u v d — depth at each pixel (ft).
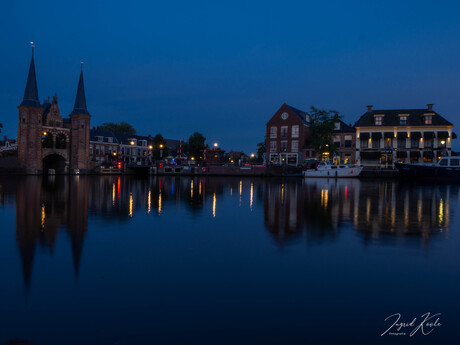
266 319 13.88
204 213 43.06
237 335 12.67
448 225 34.14
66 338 12.38
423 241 26.89
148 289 16.83
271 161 223.30
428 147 196.54
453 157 146.20
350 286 17.24
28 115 207.10
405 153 198.90
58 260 21.54
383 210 46.29
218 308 14.82
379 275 18.84
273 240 27.35
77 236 28.60
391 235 29.19
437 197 67.56
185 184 118.21
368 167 196.65
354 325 13.43
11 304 15.06
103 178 169.89
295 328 13.17
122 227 32.86
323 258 22.08
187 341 12.25
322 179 167.12
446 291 16.62
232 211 44.86
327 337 12.57
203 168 214.48
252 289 16.87
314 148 207.62
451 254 23.03
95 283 17.57
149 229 31.89
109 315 14.14
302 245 25.66
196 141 305.73
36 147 210.18
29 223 34.55
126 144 315.37
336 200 60.29
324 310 14.65
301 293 16.39
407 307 14.92
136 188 92.99
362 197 66.90
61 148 232.73
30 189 82.89
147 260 21.67
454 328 13.23
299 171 192.13
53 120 221.87
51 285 17.25
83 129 229.25
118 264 20.81
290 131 219.00
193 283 17.67
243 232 30.35
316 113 197.47
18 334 12.59
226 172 209.97
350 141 211.20
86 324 13.39
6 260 21.38
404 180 154.92
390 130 202.59
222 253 23.38
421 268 20.06
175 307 14.89
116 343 12.10
